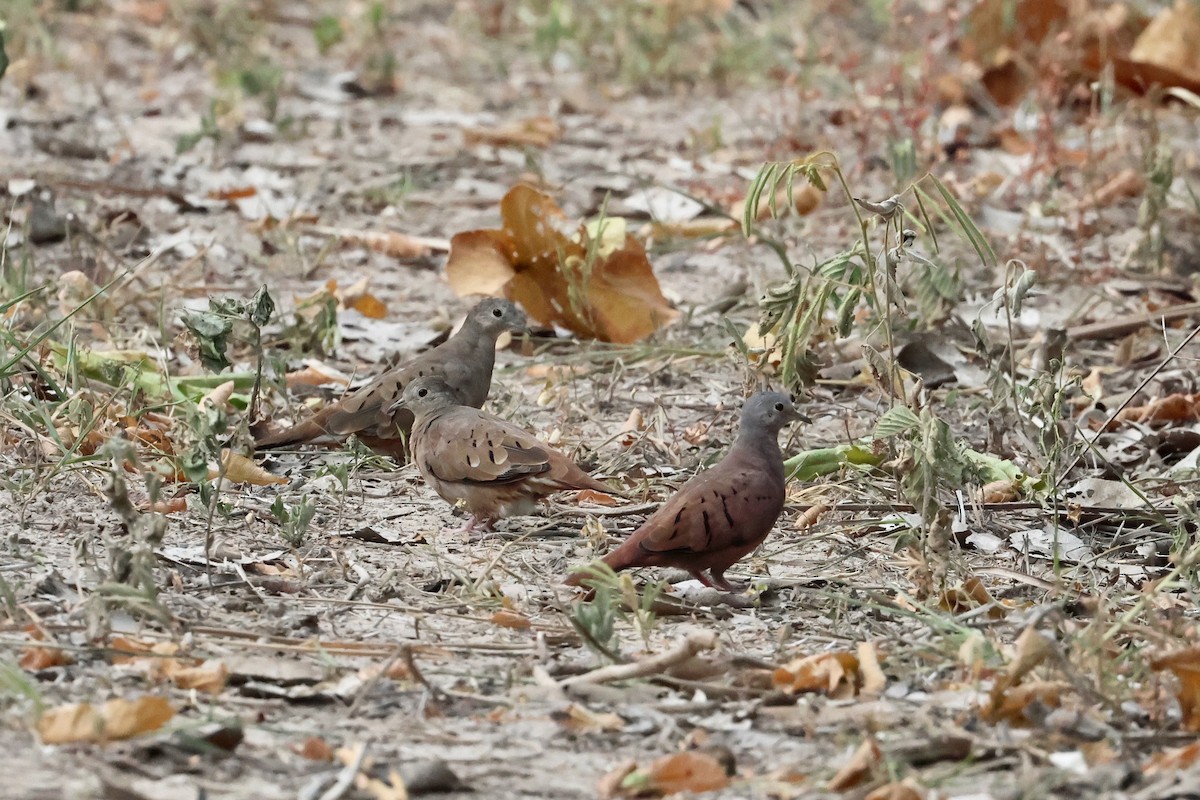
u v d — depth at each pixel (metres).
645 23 25.23
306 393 13.12
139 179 18.70
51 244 16.36
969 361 14.04
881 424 9.72
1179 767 7.10
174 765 6.88
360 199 18.50
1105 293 15.85
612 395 13.39
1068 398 12.80
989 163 20.08
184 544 9.80
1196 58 21.62
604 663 8.18
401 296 15.93
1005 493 11.27
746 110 22.70
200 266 16.02
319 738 7.17
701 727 7.54
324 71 23.75
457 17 26.77
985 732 7.50
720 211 16.78
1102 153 18.34
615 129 21.88
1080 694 7.68
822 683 7.96
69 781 6.59
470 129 20.91
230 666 7.86
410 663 7.79
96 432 11.29
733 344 12.31
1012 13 21.84
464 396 12.09
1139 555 10.43
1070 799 6.84
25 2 24.05
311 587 9.27
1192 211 17.81
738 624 9.00
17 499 10.25
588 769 7.08
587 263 14.43
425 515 10.75
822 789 6.86
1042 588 9.73
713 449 12.13
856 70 23.17
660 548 9.05
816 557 10.19
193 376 13.07
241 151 20.17
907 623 9.05
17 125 20.39
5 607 8.45
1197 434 12.37
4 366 11.27
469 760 7.10
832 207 18.58
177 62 24.28
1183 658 7.70
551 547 10.20
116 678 7.74
